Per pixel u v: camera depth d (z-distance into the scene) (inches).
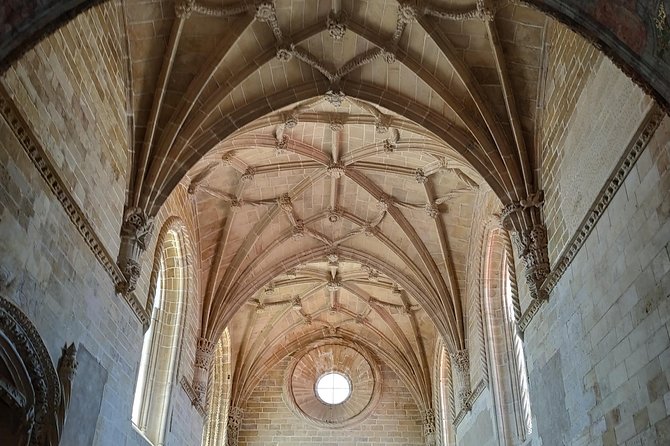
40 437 444.1
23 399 430.9
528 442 746.2
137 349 688.4
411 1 662.5
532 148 692.7
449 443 1306.6
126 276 623.5
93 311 551.8
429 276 1077.1
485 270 939.3
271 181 989.8
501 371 893.8
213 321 1029.2
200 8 654.5
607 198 485.4
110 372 596.7
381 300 1376.7
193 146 717.3
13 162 411.8
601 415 490.3
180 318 890.7
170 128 694.5
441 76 725.9
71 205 496.7
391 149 901.8
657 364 406.9
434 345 1387.8
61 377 476.7
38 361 440.8
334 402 1501.0
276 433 1461.6
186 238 905.5
